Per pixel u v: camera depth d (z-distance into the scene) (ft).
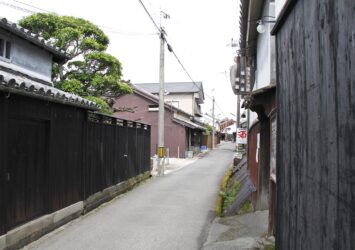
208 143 192.24
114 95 57.41
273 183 21.03
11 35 29.58
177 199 39.86
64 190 28.48
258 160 29.32
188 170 76.13
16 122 22.48
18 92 20.38
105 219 30.01
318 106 8.78
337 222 7.37
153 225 27.96
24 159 23.21
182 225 27.99
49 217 25.59
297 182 11.23
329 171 7.91
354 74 6.39
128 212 32.86
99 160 36.55
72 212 29.53
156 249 21.98
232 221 27.20
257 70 42.34
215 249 20.72
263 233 22.22
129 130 49.03
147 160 61.11
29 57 32.78
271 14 27.35
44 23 49.26
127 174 47.67
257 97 23.25
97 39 53.62
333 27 7.54
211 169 78.23
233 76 50.72
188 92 159.43
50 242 23.35
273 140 21.06
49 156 26.02
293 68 11.77
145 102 120.06
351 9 6.47
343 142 7.00
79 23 51.57
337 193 7.37
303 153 10.41
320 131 8.63
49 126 26.13
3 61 28.81
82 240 23.85
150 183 54.13
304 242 10.17
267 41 28.99
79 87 50.78
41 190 25.39
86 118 32.76
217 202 37.42
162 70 67.00
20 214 22.58
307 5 9.79
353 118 6.47
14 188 21.95
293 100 11.82
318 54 8.71
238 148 102.42
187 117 146.72
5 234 20.20
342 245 7.06
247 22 38.55
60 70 51.83
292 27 11.84
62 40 49.39
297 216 11.14
